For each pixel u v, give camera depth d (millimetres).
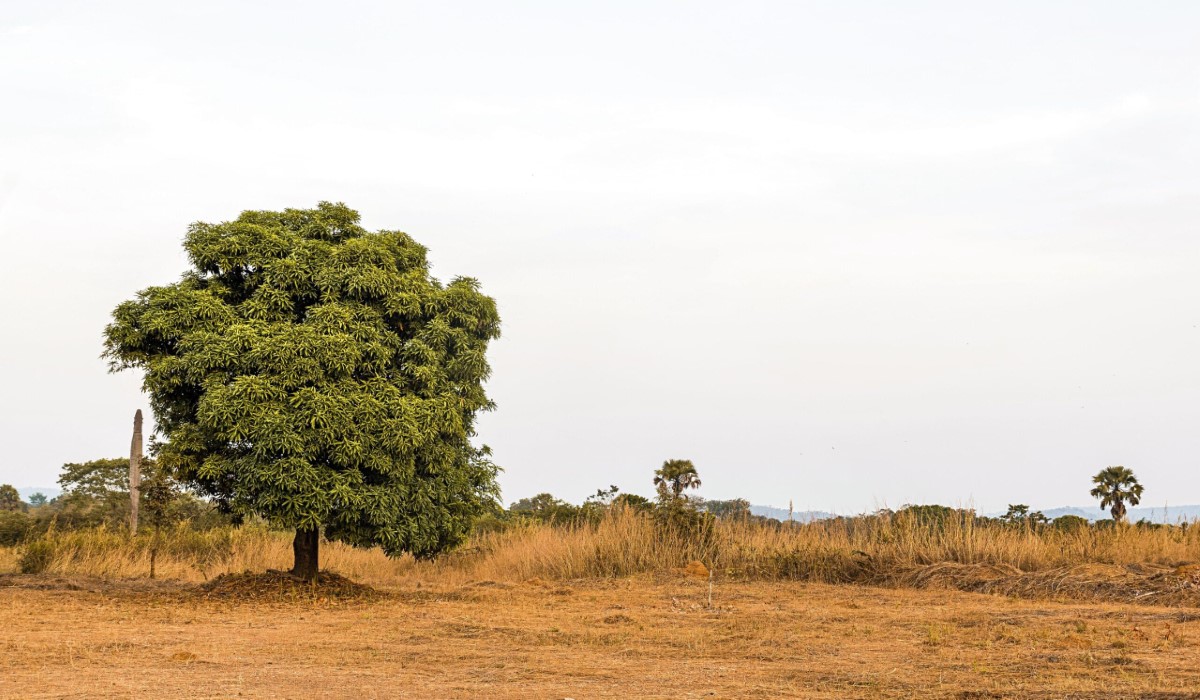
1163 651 10547
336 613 15781
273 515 17250
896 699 8461
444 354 19281
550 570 24219
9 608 16281
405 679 9625
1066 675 9242
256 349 17391
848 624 13578
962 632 12539
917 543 21578
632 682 9430
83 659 10898
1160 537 20422
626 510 25766
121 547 26438
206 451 17781
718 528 24734
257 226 18859
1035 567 19766
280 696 8719
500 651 11445
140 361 18188
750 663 10539
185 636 12828
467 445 19906
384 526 17781
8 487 63906
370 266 18703
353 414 17531
